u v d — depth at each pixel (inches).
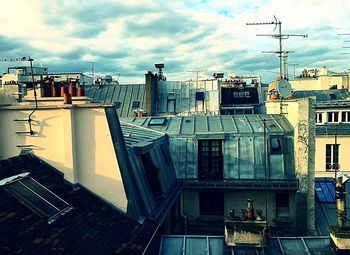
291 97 1061.8
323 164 1311.5
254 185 852.0
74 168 547.2
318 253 571.5
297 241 600.1
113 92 2113.7
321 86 2667.3
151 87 1971.0
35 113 559.2
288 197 865.5
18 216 411.2
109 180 552.1
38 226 412.8
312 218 827.4
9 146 566.9
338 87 2655.0
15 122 565.0
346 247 556.4
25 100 625.0
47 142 557.0
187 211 890.7
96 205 533.3
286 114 986.7
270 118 1008.9
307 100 821.9
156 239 603.5
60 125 552.1
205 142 908.6
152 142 760.3
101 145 553.6
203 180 882.8
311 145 828.0
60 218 452.4
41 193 479.2
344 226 565.9
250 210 570.3
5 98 628.1
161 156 816.9
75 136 554.9
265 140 871.1
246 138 908.6
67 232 430.6
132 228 524.1
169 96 2085.4
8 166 501.7
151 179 668.7
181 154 910.4
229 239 566.3
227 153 898.1
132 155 627.8
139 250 470.9
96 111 553.3
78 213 486.6
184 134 931.3
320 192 912.3
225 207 880.3
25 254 355.6
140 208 580.1
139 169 636.1
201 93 2071.9
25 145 563.8
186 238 614.2
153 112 1990.7
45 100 612.7
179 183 870.4
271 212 862.5
